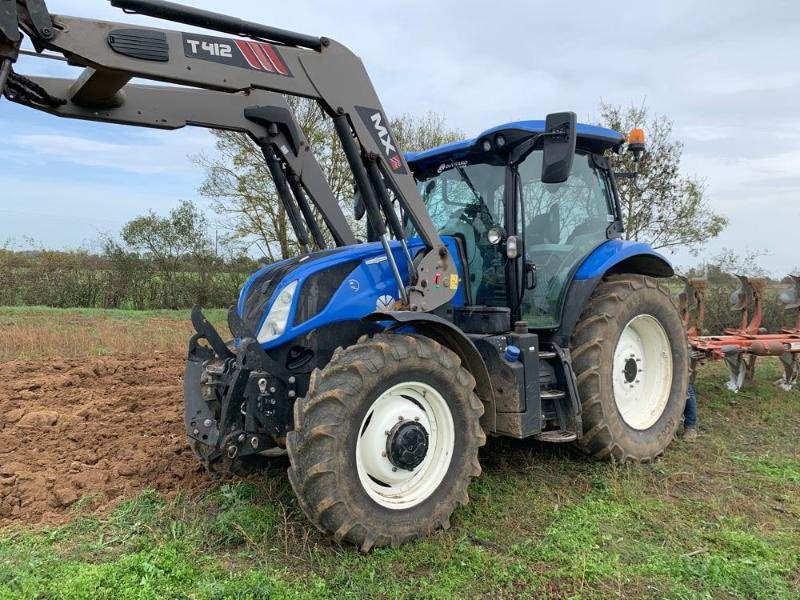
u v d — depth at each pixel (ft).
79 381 21.66
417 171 16.02
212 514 11.05
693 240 40.68
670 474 13.84
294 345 11.60
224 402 10.91
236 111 13.85
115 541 10.11
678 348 15.85
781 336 21.13
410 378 10.74
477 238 14.28
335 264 11.91
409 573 9.62
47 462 13.46
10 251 53.62
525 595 9.04
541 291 14.19
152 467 13.23
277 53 10.62
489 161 14.24
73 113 11.87
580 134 14.58
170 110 12.96
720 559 9.95
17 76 10.07
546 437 12.97
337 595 8.89
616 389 15.17
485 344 12.44
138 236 55.93
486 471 13.88
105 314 46.06
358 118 11.44
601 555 10.06
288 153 14.64
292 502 11.64
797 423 18.04
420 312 10.94
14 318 40.86
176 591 8.65
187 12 9.77
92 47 9.15
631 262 16.16
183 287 54.60
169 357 27.58
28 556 9.37
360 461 10.41
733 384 21.26
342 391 9.91
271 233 55.42
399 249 12.61
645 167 39.47
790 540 10.76
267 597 8.69
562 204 14.84
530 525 11.28
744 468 14.35
